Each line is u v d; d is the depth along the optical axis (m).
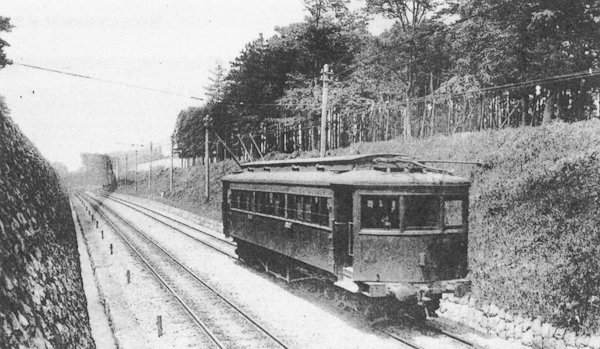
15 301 5.71
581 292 10.23
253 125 44.06
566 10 19.92
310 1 38.97
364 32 40.09
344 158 13.07
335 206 12.56
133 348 11.04
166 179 73.75
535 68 21.92
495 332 11.27
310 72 39.34
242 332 11.81
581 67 20.84
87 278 18.52
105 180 120.19
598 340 9.31
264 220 17.56
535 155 16.45
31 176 11.50
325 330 11.80
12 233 6.85
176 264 21.09
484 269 12.82
